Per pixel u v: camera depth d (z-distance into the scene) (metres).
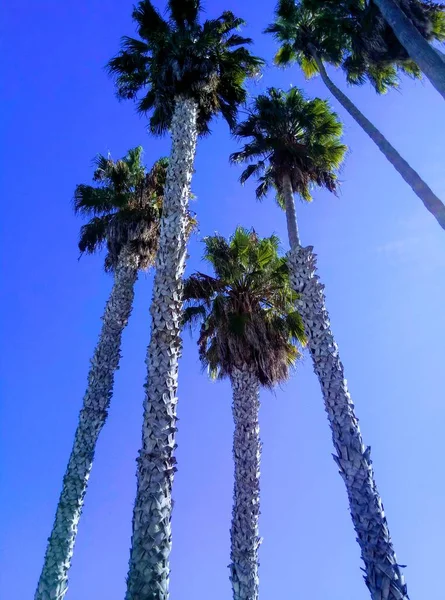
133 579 6.77
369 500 8.00
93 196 16.25
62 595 10.11
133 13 14.76
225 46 15.30
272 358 13.31
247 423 12.49
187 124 12.79
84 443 11.84
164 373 8.84
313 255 11.14
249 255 15.02
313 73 15.65
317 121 14.54
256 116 14.41
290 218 12.38
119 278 14.56
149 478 7.68
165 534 7.25
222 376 14.58
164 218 10.93
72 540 10.76
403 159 9.05
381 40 11.66
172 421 8.41
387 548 7.51
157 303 9.63
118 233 15.25
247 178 15.43
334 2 13.00
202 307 14.88
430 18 11.31
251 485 11.74
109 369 13.02
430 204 8.06
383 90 13.95
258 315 14.08
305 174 13.80
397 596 7.02
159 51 14.14
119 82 15.29
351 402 9.21
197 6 14.79
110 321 13.73
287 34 15.08
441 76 7.14
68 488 11.25
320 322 10.18
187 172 11.85
